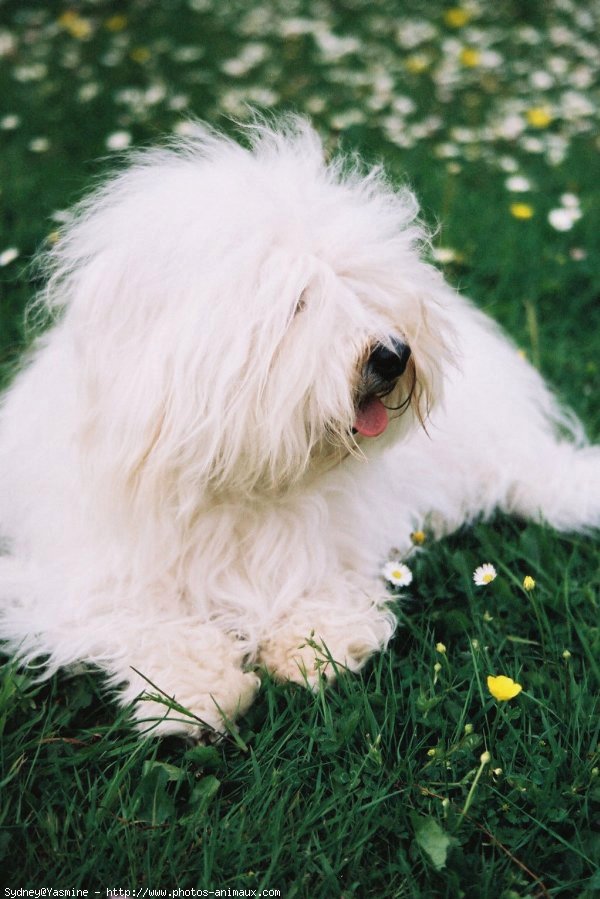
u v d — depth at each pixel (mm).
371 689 2178
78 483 2281
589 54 7898
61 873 1757
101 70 6746
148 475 2104
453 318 2830
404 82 6965
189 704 2047
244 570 2369
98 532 2295
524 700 2096
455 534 2834
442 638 2377
